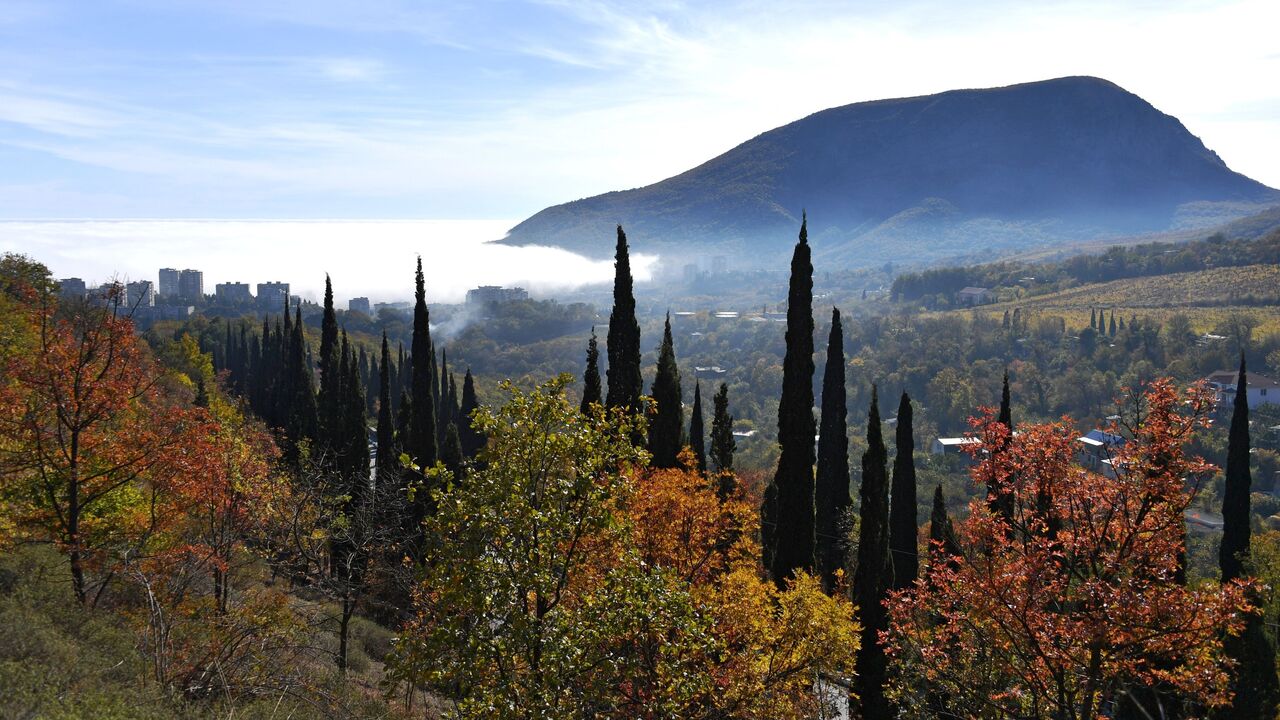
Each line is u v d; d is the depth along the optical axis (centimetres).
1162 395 1719
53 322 2362
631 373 3791
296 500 3050
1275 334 13162
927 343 16950
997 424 1870
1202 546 6297
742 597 2130
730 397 16075
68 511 2297
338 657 2753
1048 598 1702
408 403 5459
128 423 2445
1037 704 1773
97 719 1348
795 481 3103
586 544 1641
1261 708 2728
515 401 1566
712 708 1919
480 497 1484
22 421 2166
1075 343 15512
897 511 4041
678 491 2427
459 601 1382
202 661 1881
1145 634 1566
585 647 1470
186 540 2517
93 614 1994
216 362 13575
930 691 2170
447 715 1515
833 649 2122
